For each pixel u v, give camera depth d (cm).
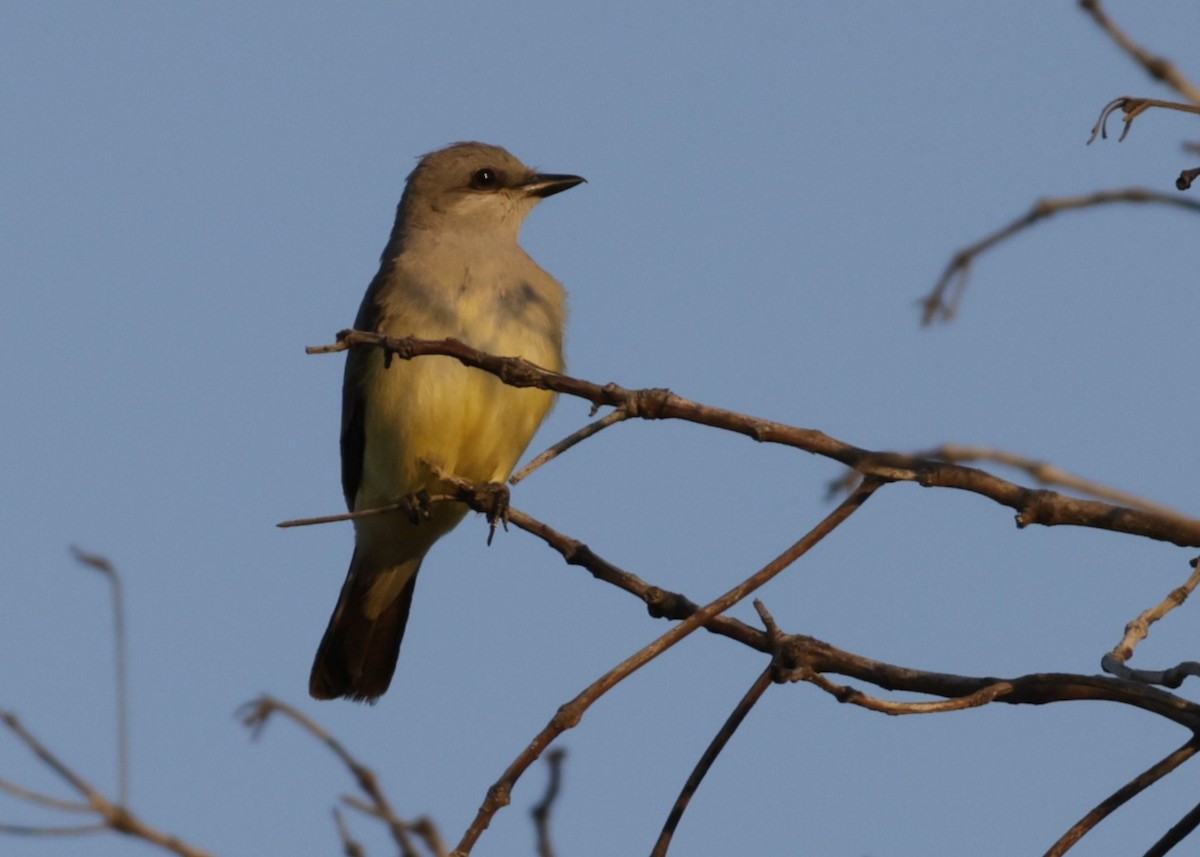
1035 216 766
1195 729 795
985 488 808
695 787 839
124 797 581
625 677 762
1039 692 831
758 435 817
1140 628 866
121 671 629
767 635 914
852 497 807
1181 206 715
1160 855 796
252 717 664
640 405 830
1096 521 800
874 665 886
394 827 619
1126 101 735
